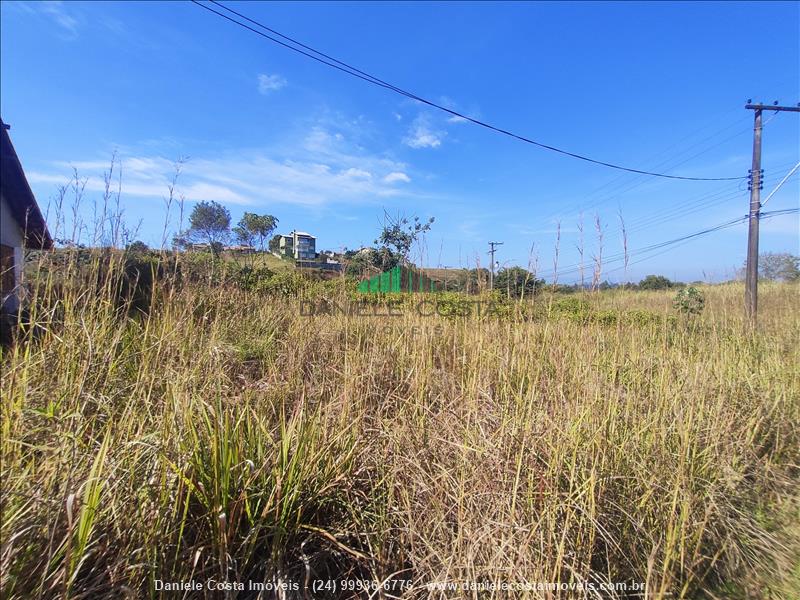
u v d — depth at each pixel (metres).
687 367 3.73
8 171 6.24
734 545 1.97
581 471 1.84
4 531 1.28
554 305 4.59
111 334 2.94
